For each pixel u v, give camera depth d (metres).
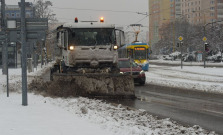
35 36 12.79
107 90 15.74
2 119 9.38
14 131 7.73
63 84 15.64
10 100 14.22
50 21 67.88
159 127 8.41
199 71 40.81
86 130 7.76
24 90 12.41
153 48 138.75
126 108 12.00
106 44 17.56
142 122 9.05
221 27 85.75
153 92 18.72
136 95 17.17
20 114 10.28
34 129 7.94
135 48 42.97
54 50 22.31
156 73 38.41
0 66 51.28
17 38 14.26
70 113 10.52
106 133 7.41
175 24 106.44
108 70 17.19
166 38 109.94
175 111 11.65
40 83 18.53
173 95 17.16
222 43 80.69
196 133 7.73
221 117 10.37
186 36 93.75
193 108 12.39
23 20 12.66
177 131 7.88
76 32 17.41
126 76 15.89
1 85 21.95
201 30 89.62
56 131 7.68
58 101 13.75
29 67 41.53
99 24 17.58
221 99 15.35
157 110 11.90
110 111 11.10
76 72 17.19
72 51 17.28
